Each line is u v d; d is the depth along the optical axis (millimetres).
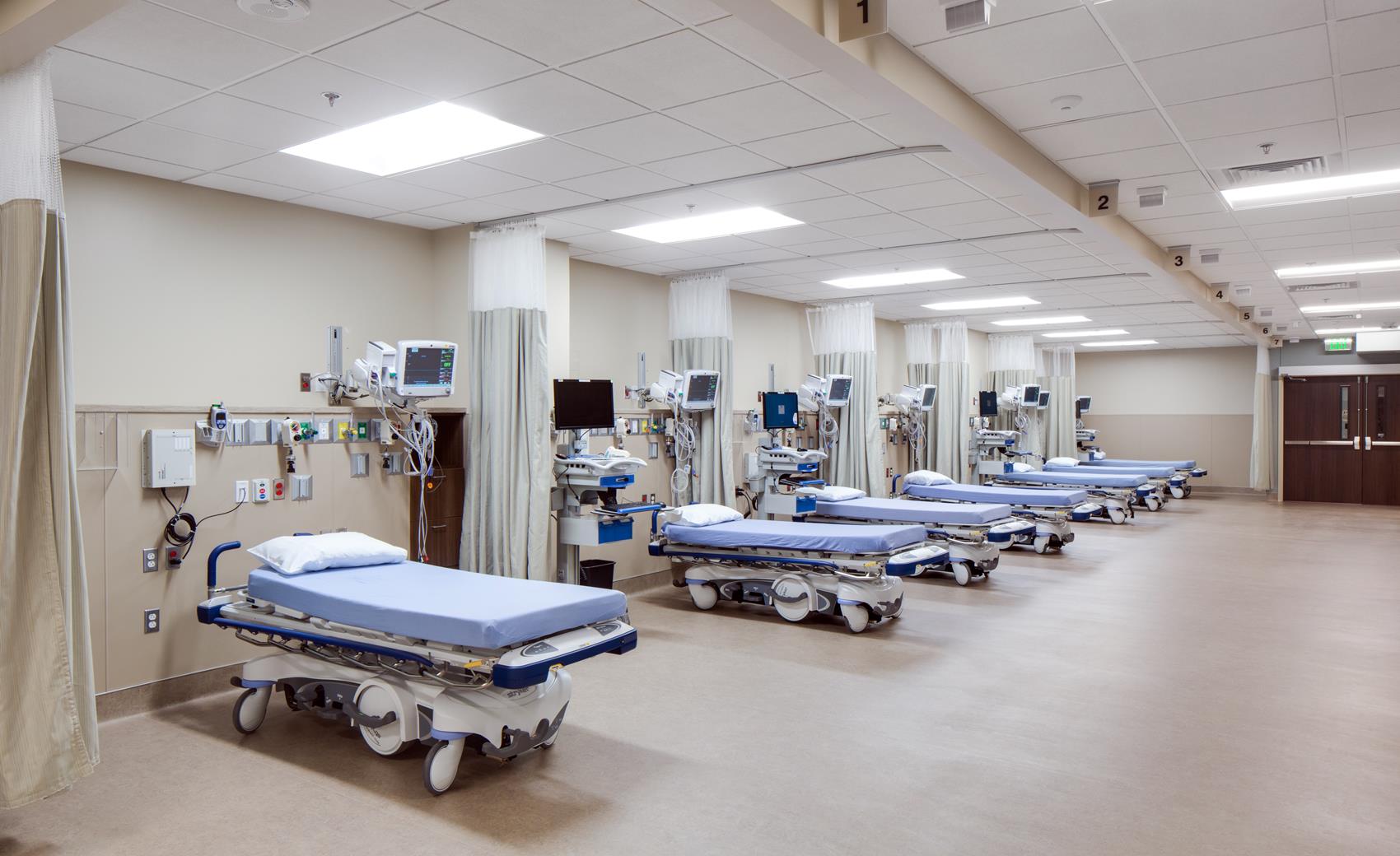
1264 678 4965
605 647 3707
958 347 11883
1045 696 4648
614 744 3977
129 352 4801
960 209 6035
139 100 3791
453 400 6340
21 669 3066
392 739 3766
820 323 10328
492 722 3516
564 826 3184
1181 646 5680
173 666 4664
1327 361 15602
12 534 3039
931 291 9734
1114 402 18281
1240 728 4164
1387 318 12344
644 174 5102
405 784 3586
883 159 4848
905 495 10469
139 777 3682
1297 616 6527
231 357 5254
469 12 3031
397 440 5793
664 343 8617
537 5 2994
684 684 4891
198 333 5105
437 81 3656
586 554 7168
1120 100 4137
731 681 4953
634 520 7641
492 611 3504
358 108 3932
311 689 4102
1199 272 8734
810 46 3086
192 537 4703
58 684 3107
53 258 3164
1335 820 3199
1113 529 11812
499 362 5938
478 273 6094
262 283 5430
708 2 2982
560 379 6535
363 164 4785
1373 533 11359
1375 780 3553
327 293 5797
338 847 3057
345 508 5492
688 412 7996
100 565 4383
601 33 3221
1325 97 4078
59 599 3127
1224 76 3834
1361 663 5262
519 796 3443
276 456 5137
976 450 12727
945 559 7352
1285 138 4672
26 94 3068
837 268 8273
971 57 3656
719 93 3852
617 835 3109
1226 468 17078
